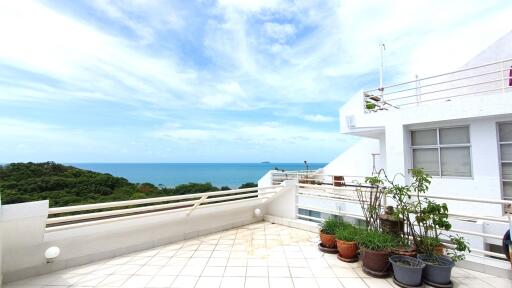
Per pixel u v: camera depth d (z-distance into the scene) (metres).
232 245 4.61
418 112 6.08
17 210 3.02
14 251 3.28
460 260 3.53
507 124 5.23
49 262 3.51
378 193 4.29
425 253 3.35
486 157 5.36
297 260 3.92
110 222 3.88
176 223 4.86
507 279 3.23
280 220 6.09
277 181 12.10
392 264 3.24
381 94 7.23
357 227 4.24
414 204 3.56
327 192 9.05
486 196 5.33
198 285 3.12
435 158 6.12
